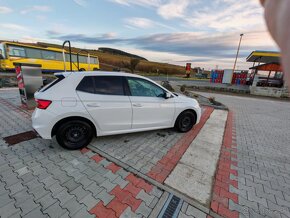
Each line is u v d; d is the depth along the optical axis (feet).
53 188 8.13
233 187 8.83
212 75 78.74
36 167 9.62
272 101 41.37
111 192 8.04
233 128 18.30
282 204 7.95
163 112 13.64
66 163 10.10
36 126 10.41
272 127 19.60
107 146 12.30
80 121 11.06
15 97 26.96
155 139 13.82
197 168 10.27
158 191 8.23
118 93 11.87
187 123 15.42
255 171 10.43
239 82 71.10
